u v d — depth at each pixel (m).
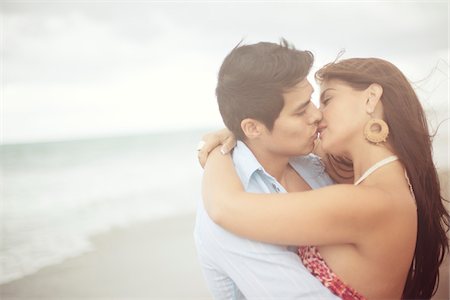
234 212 1.08
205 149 1.32
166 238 4.86
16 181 7.96
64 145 8.70
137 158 9.24
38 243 5.00
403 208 1.10
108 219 5.88
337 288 1.13
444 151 2.10
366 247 1.09
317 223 1.03
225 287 1.28
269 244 1.13
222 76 1.28
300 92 1.20
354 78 1.22
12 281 3.89
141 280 3.65
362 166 1.20
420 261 1.35
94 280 3.78
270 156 1.30
